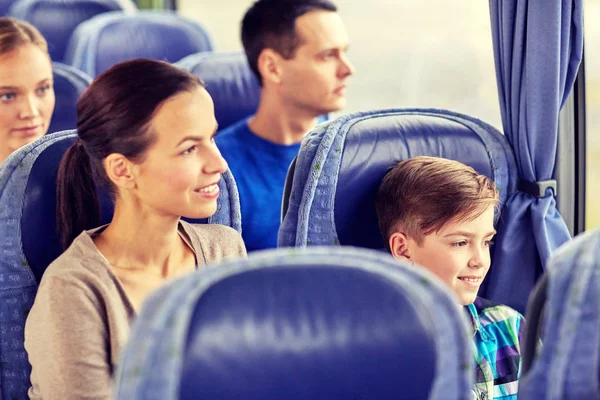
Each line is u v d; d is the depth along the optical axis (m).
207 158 1.15
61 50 2.93
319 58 2.09
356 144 1.36
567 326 0.67
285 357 0.64
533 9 1.54
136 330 0.62
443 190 1.30
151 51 2.61
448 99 2.66
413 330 0.64
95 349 1.07
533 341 0.82
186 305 0.62
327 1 2.14
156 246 1.19
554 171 1.82
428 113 1.50
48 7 2.90
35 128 1.98
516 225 1.59
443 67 2.66
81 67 2.53
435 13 2.66
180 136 1.12
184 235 1.25
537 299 0.80
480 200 1.31
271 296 0.65
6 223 1.19
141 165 1.12
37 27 2.88
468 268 1.34
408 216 1.33
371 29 2.78
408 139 1.42
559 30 1.54
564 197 1.82
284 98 2.12
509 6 1.59
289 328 0.64
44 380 1.06
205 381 0.62
